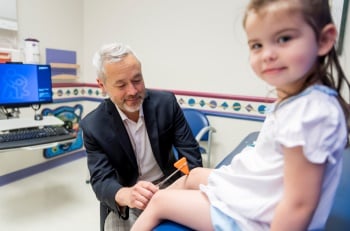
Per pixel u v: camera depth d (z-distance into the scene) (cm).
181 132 129
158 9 225
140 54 240
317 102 48
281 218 48
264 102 194
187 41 217
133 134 118
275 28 48
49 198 201
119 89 105
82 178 235
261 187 58
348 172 97
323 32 48
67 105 259
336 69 52
